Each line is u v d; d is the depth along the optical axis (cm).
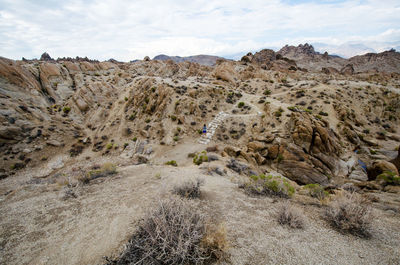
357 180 2420
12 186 2531
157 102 4722
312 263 347
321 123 2902
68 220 557
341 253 377
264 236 441
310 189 853
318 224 500
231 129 3962
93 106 5525
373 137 4441
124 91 6206
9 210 654
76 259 382
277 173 2388
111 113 5191
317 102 5144
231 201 687
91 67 8356
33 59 11325
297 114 2952
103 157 3622
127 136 4231
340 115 4619
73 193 789
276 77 8769
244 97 5303
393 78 10450
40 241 459
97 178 1088
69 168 3209
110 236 451
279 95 6303
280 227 486
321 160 2553
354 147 3659
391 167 1772
